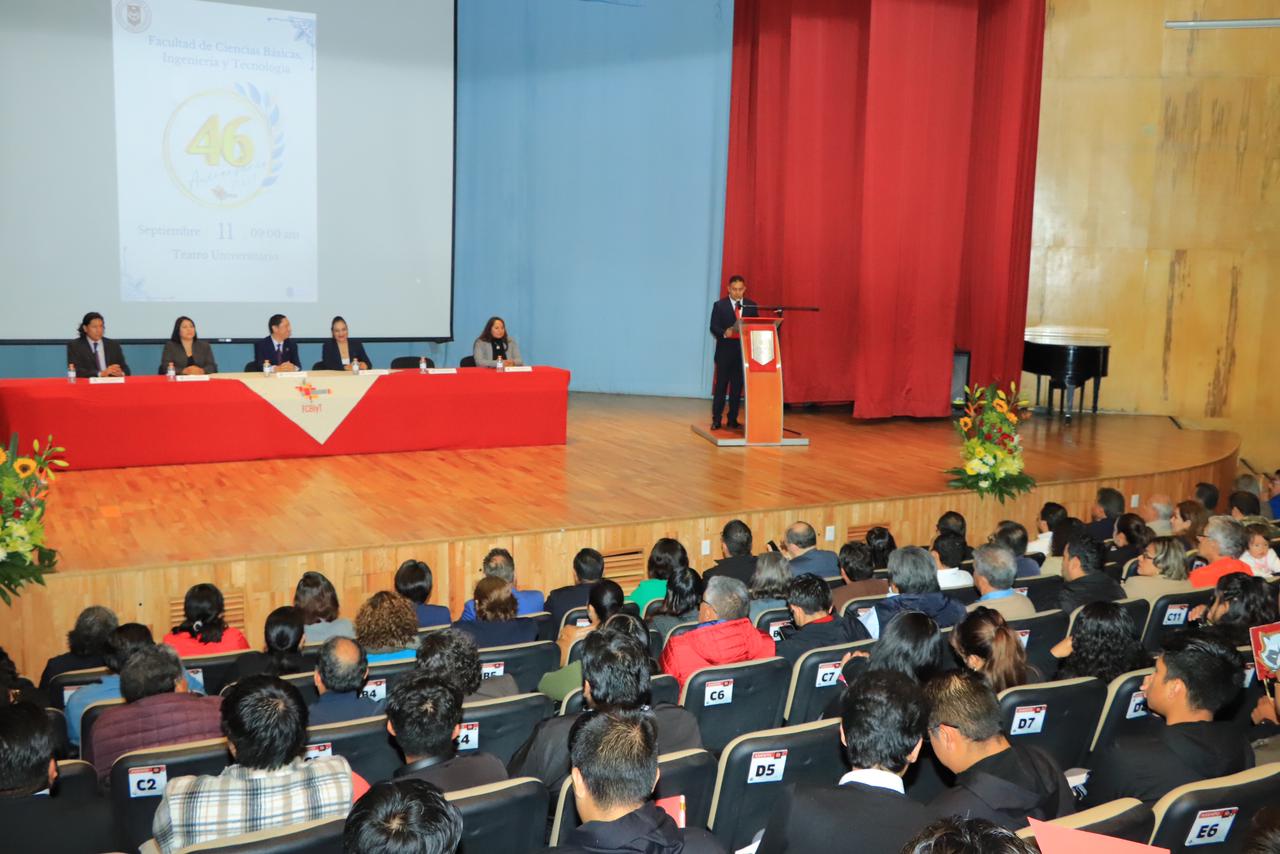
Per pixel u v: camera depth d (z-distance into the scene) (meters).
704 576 5.70
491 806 2.39
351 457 8.73
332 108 11.02
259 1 10.55
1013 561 4.58
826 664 3.85
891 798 2.30
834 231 12.21
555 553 6.75
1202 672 2.77
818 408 12.51
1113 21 12.37
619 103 12.66
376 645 4.02
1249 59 12.34
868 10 11.95
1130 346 12.77
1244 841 1.75
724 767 2.88
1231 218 12.59
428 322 11.84
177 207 10.46
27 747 2.46
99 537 6.30
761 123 12.10
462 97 12.53
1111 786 2.75
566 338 13.09
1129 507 8.88
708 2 12.30
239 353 11.70
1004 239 11.75
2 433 7.68
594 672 3.09
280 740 2.49
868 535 6.02
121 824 2.86
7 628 5.58
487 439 9.27
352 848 1.76
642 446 9.64
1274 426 12.80
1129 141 12.51
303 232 11.05
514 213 12.84
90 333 8.66
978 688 2.47
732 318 10.19
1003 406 8.28
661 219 12.76
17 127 9.80
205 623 4.58
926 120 11.39
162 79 10.25
